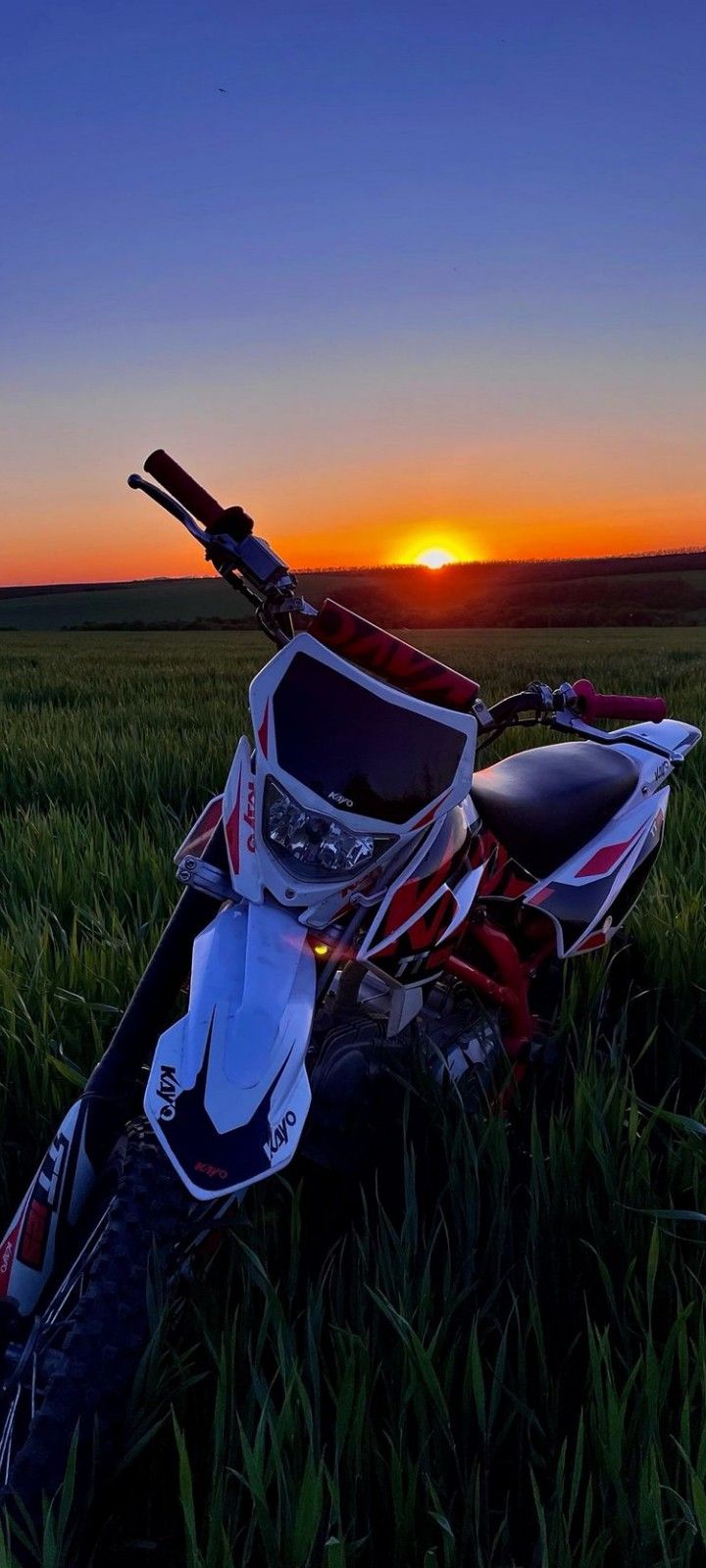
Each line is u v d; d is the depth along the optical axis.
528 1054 1.43
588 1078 1.41
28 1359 0.89
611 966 1.89
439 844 1.11
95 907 1.97
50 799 3.18
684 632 31.50
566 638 24.73
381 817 1.03
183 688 7.95
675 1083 1.54
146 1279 0.86
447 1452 0.92
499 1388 0.92
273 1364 1.03
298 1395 0.89
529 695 1.24
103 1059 1.04
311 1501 0.78
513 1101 1.41
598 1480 0.90
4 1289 0.97
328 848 1.01
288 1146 0.88
